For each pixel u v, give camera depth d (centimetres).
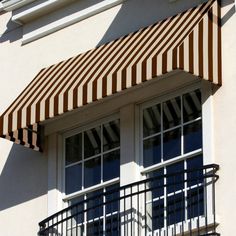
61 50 2684
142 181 2375
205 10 2406
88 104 2536
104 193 2414
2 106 2744
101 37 2620
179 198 2378
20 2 2744
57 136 2612
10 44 2786
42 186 2609
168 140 2438
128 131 2481
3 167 2695
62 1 2689
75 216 2505
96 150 2550
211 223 2294
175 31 2406
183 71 2412
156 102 2470
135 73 2358
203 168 2319
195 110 2411
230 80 2364
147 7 2556
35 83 2622
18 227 2617
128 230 2416
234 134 2327
